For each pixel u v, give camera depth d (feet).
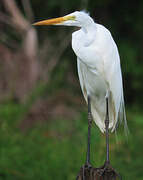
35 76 47.60
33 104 40.14
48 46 50.29
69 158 29.84
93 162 27.02
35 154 30.96
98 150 29.40
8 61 48.39
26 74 47.67
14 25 49.98
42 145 33.01
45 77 46.60
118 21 53.31
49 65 48.19
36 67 48.03
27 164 29.50
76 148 31.50
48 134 35.17
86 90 20.48
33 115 38.42
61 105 39.60
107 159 18.52
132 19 52.70
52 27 55.01
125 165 29.63
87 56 18.60
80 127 34.86
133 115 40.29
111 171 17.38
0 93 46.42
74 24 18.28
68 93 42.55
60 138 34.45
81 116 37.04
